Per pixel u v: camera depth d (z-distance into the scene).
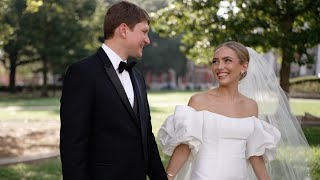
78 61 2.53
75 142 2.38
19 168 6.99
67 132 2.39
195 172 3.12
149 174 2.84
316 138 9.96
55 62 34.81
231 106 3.24
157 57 57.12
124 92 2.53
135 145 2.56
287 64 13.37
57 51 33.53
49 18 32.84
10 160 7.47
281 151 3.78
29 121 14.48
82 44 35.06
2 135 10.72
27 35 32.88
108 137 2.49
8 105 23.33
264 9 12.73
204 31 13.85
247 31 12.95
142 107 2.66
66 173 2.36
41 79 57.22
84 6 34.75
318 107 19.39
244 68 3.25
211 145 3.12
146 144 2.66
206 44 14.15
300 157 3.84
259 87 3.74
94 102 2.47
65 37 33.81
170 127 3.22
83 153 2.39
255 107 3.33
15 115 16.94
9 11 29.31
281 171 3.80
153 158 2.82
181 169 3.34
